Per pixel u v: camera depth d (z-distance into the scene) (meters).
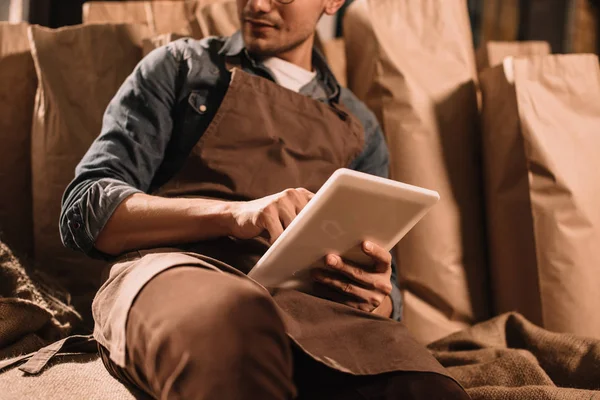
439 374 0.84
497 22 3.08
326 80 1.38
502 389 1.11
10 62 1.60
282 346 0.68
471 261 1.67
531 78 1.59
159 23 1.80
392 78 1.67
